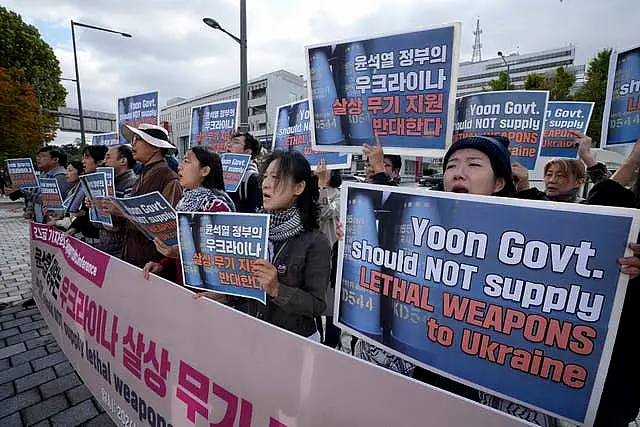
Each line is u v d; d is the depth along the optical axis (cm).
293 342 112
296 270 161
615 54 212
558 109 375
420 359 115
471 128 311
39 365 279
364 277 129
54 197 371
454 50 177
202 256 152
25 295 433
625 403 112
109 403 203
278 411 116
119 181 321
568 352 92
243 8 900
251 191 356
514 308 98
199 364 143
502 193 140
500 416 75
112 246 319
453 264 107
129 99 544
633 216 84
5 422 219
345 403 99
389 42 193
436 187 213
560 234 92
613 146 214
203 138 500
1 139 1764
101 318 210
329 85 216
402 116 194
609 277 87
